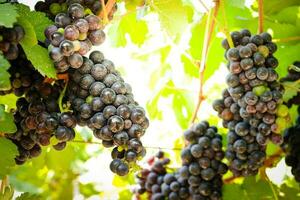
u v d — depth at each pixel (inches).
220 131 42.4
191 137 38.1
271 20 41.7
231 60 33.7
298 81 37.4
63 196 53.9
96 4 31.3
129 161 28.2
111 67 30.0
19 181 53.2
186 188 39.3
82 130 44.1
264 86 33.3
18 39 27.0
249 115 34.3
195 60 42.6
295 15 41.5
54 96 30.0
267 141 34.6
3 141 29.5
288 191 42.1
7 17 26.2
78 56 28.3
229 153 36.5
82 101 29.3
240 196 40.3
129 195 50.5
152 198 41.0
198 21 42.1
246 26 41.9
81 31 28.3
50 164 39.5
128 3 40.9
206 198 38.3
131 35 44.5
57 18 28.7
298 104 38.2
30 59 27.4
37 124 29.3
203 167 37.5
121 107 28.5
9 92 30.5
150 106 46.4
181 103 46.6
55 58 27.8
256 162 35.6
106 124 28.6
